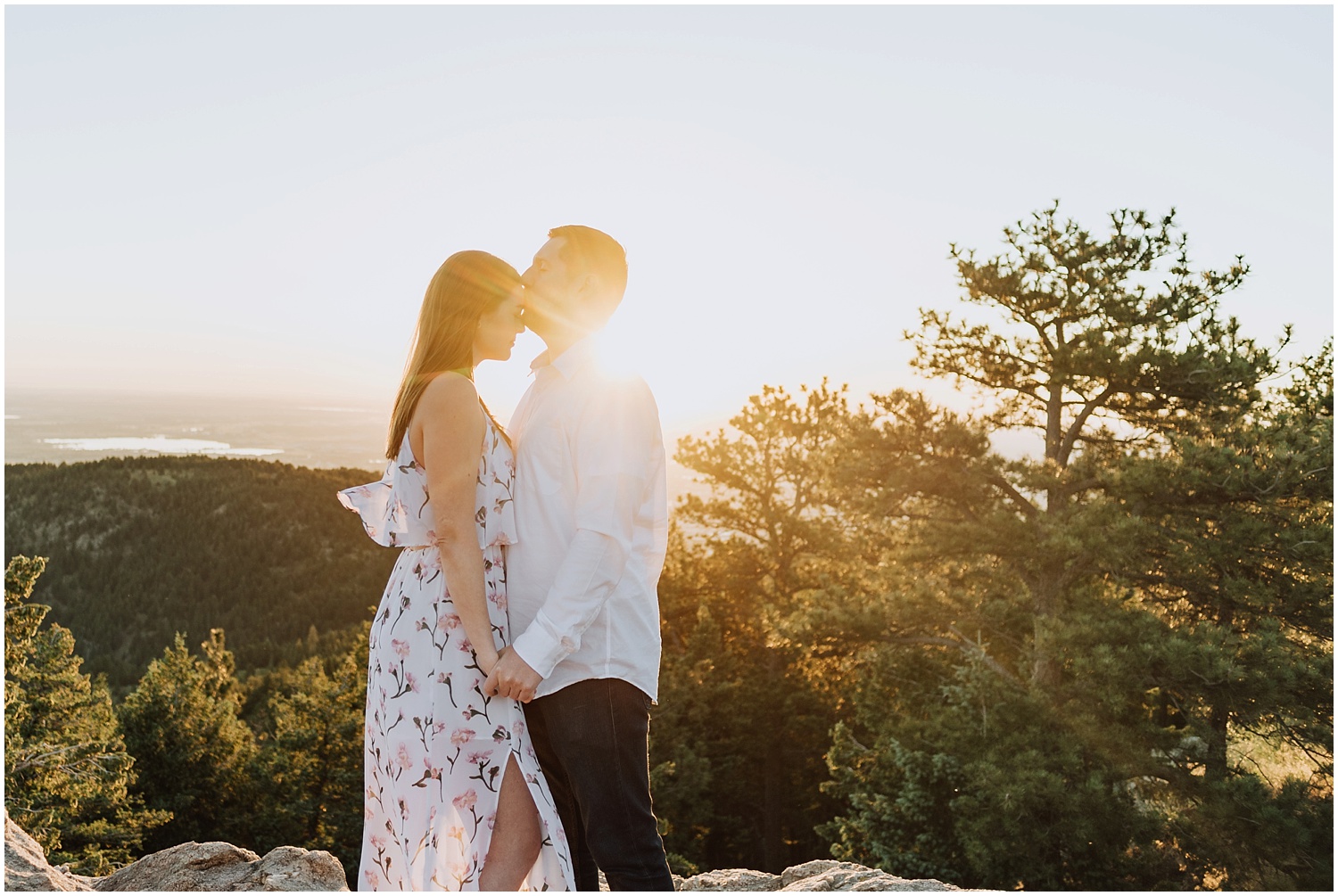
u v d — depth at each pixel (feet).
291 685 115.34
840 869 10.84
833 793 58.54
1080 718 42.57
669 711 67.92
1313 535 42.04
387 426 7.34
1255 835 38.65
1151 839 41.01
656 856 6.87
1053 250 50.24
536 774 6.88
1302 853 37.86
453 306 6.92
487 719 6.77
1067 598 47.19
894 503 49.49
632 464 6.77
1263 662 40.42
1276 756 43.68
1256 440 45.16
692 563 79.82
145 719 91.45
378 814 7.11
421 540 6.97
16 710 67.15
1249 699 40.19
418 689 6.82
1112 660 40.98
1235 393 47.70
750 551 78.02
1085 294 49.60
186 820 91.40
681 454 76.59
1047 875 40.75
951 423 48.55
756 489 75.77
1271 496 42.86
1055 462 47.62
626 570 7.11
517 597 7.04
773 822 74.02
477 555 6.71
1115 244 49.24
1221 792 39.78
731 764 70.59
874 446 49.39
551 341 7.34
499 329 7.12
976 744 44.70
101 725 84.64
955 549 48.16
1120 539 43.27
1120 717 43.75
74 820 70.49
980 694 46.57
